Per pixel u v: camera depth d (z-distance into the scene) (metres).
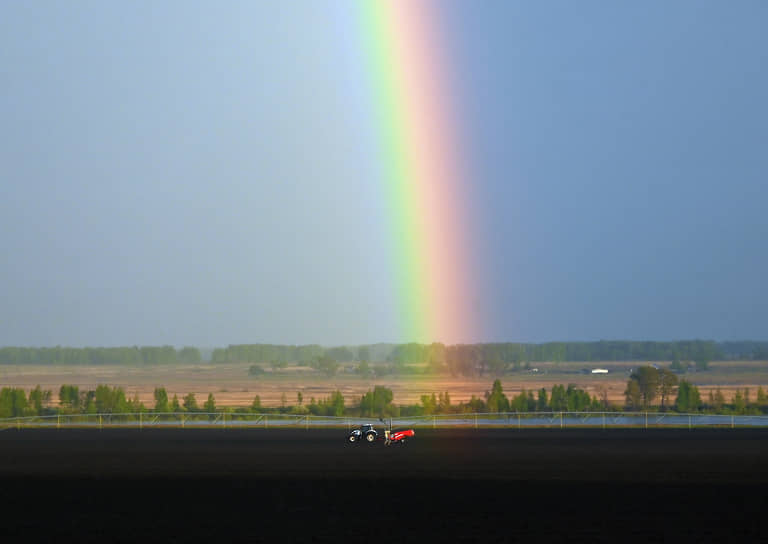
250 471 101.81
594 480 93.12
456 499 81.75
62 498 84.06
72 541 65.81
